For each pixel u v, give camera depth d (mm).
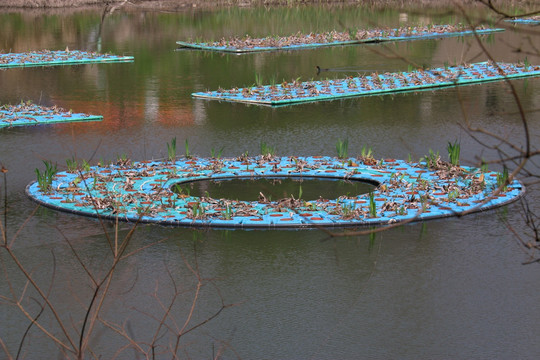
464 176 17172
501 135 21172
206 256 13141
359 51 38312
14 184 16953
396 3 55938
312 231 14234
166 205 15336
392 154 19359
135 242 13703
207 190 16562
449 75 30219
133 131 21938
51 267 12664
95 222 14641
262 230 14289
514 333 10523
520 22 43188
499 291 11797
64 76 31250
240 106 25484
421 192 16078
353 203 15453
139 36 44406
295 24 49125
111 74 31656
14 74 31781
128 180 16594
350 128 22219
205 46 39594
